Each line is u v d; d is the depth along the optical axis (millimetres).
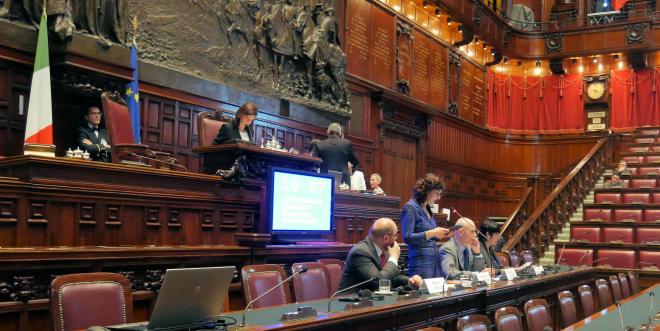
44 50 6676
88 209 5457
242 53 10203
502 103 20500
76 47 7301
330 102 12039
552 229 13234
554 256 12188
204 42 9492
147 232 5922
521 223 14164
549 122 20250
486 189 19656
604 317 4867
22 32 7172
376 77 14336
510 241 11641
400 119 14891
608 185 14398
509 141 20406
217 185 6652
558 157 20016
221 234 6672
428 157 16422
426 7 16391
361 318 3961
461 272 6105
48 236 5160
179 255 5316
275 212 6633
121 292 3732
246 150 6844
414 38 16031
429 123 16016
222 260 5758
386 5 14758
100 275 3684
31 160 5086
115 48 7723
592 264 10797
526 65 20578
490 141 20094
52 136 7066
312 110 11570
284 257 6465
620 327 4359
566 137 19938
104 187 5559
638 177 14406
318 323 3609
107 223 5582
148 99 8617
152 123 8680
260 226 6777
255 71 10461
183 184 6293
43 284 4480
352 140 13109
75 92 7410
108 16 7758
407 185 15297
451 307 5074
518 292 6250
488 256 7594
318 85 11820
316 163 7984
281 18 10961
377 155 13969
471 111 19078
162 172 6047
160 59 8758
